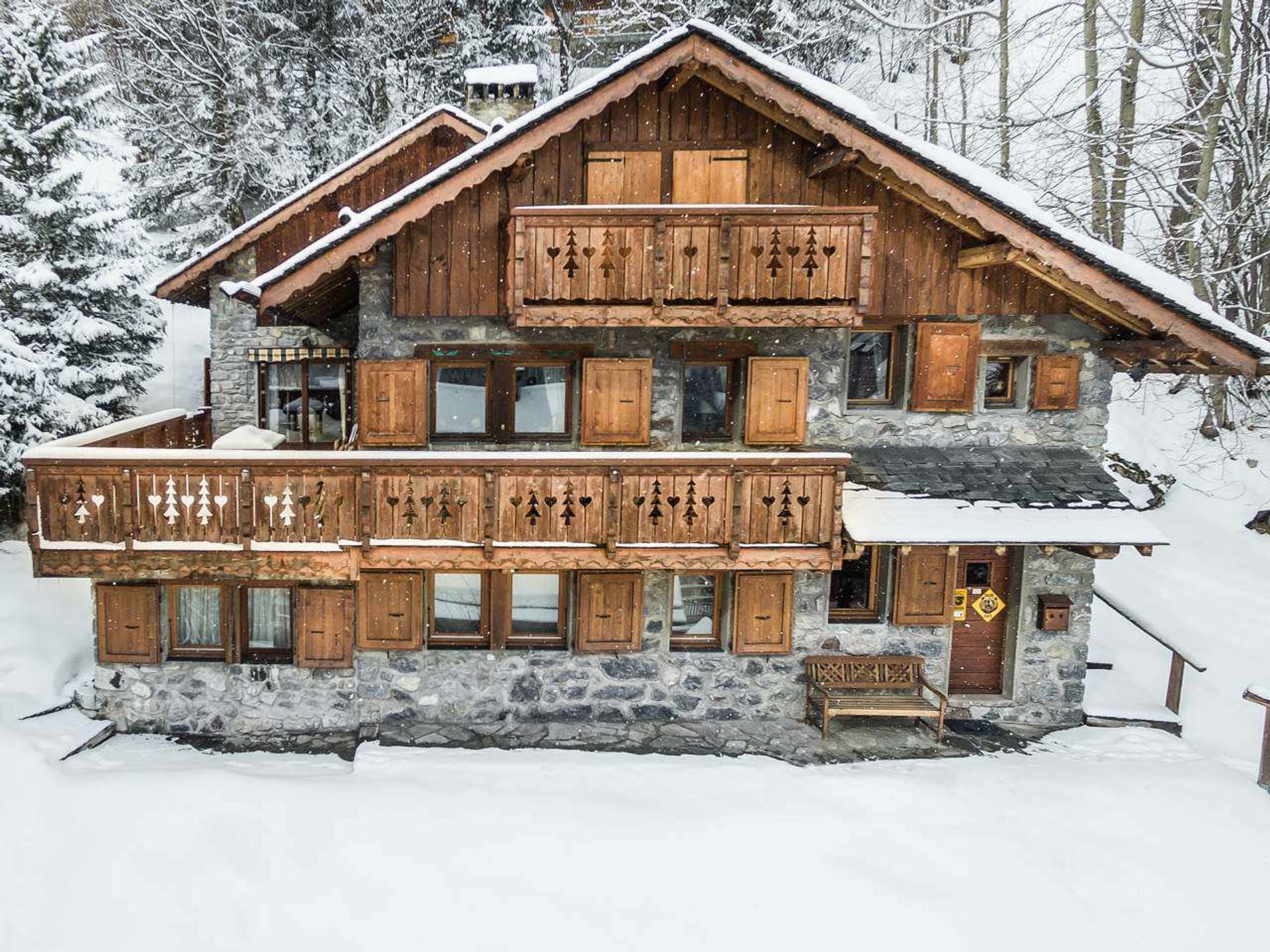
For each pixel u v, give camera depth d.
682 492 8.78
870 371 10.38
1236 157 15.30
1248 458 15.57
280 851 7.25
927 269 9.84
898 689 10.06
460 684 9.90
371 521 8.63
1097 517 9.15
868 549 10.29
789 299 8.98
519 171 9.30
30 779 7.88
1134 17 15.55
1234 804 8.25
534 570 8.90
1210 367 9.73
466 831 7.59
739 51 8.52
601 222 8.83
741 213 8.79
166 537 8.59
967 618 10.48
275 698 9.79
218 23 21.00
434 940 6.41
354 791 8.10
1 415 13.41
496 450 9.90
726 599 10.04
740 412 9.98
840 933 6.55
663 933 6.53
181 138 21.94
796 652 10.10
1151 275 9.15
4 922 6.44
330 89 23.08
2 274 14.07
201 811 7.65
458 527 8.73
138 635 9.56
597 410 9.63
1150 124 15.45
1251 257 14.95
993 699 10.32
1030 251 8.77
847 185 9.70
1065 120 17.95
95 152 15.84
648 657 10.00
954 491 9.38
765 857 7.38
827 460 8.73
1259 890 7.09
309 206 14.02
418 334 9.68
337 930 6.49
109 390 15.55
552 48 21.78
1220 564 13.55
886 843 7.61
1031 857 7.44
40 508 8.48
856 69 25.33
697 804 8.14
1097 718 10.20
